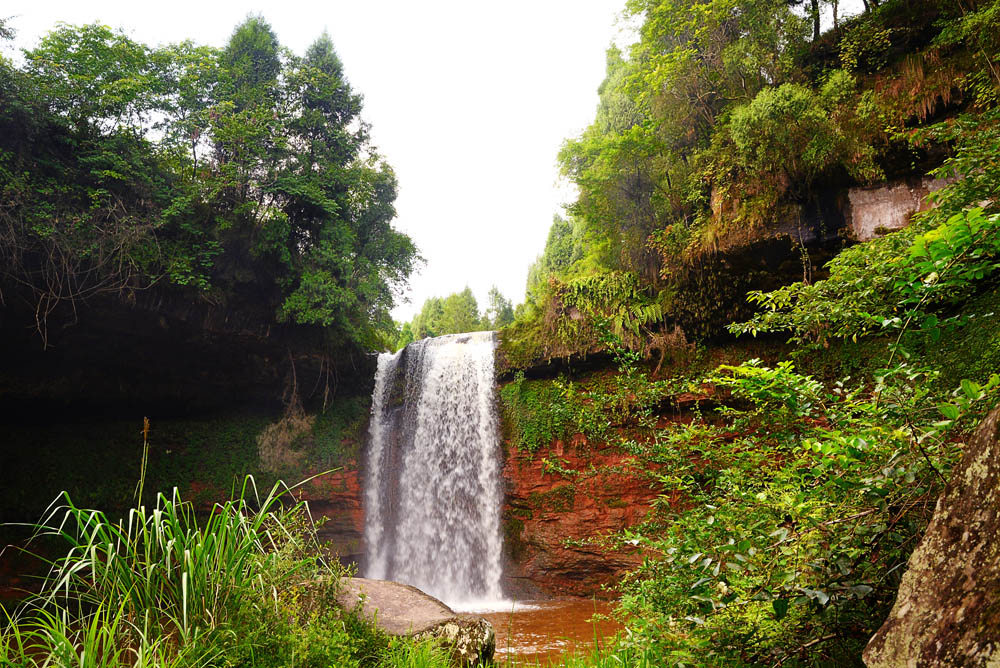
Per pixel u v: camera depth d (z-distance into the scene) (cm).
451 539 1978
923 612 225
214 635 361
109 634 334
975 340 859
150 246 1642
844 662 330
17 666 319
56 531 363
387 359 2330
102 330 1725
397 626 505
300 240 2102
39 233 1427
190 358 1944
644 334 1747
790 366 348
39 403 1848
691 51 1717
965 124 714
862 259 589
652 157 1908
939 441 301
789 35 1712
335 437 2220
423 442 2120
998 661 186
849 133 1372
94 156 1563
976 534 219
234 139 1848
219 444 2122
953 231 287
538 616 1398
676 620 383
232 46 2417
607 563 1744
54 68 1573
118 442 2008
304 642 380
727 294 1603
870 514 321
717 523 346
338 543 2119
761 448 409
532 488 1883
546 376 1969
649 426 475
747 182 1507
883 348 1325
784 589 320
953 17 1411
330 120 2323
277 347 2055
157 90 1758
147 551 379
